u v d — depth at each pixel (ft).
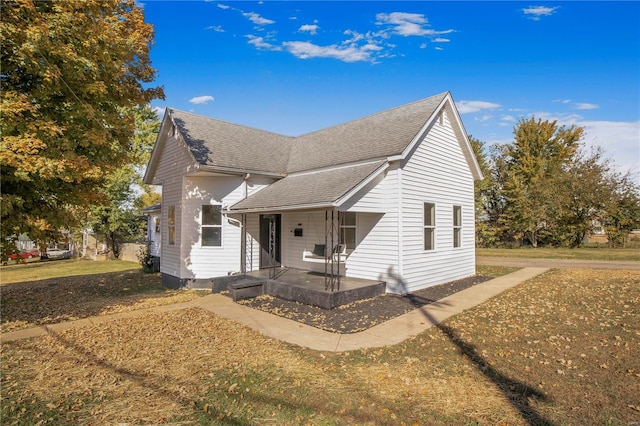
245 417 12.38
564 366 16.49
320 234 40.45
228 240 40.14
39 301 34.71
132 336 22.04
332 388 14.60
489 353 18.43
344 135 45.32
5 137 20.72
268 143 49.57
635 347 18.42
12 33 20.86
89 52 24.68
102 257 102.63
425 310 27.94
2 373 16.37
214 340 21.16
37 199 25.26
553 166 104.68
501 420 11.99
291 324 24.59
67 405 13.32
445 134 41.81
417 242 36.17
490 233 109.09
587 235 94.63
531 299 30.86
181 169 41.78
